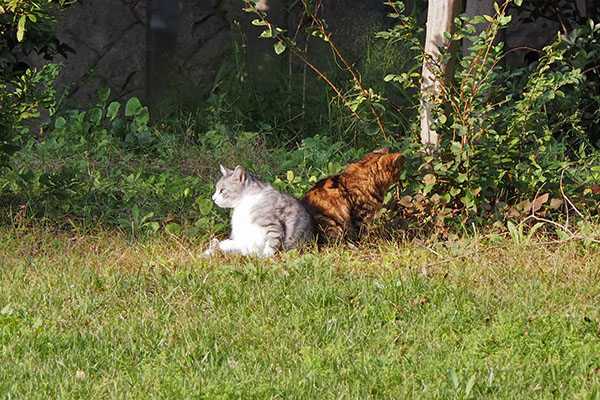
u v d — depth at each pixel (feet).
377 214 36.24
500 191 37.73
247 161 49.73
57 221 39.27
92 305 27.99
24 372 23.09
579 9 62.03
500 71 55.11
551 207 36.11
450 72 36.99
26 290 29.35
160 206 41.52
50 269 32.09
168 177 45.96
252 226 35.01
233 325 26.30
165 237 37.50
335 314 27.14
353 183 36.94
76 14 62.80
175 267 32.58
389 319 26.91
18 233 37.55
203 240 36.83
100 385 22.43
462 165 36.52
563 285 29.43
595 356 23.73
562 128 54.44
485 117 36.32
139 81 64.34
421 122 38.14
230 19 63.93
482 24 47.19
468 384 21.42
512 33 64.13
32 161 50.49
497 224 35.47
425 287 29.37
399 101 61.41
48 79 52.06
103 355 24.50
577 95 52.29
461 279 30.07
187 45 63.82
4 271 32.01
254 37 63.57
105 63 63.67
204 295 29.01
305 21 63.26
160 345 24.95
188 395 21.72
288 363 23.68
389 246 34.81
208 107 60.18
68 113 56.44
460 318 26.53
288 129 60.39
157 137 56.39
